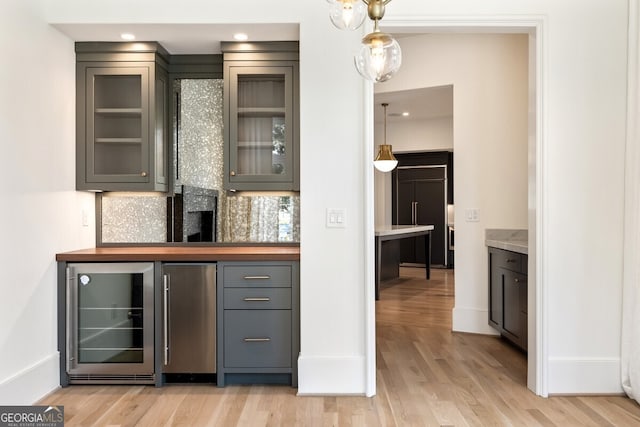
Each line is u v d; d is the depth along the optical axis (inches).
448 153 353.1
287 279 118.5
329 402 109.7
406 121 336.5
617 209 115.1
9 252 100.6
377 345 159.0
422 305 225.5
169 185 139.3
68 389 117.6
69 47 124.7
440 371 132.0
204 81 139.3
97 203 139.1
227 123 128.9
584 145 115.0
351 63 116.1
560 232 115.2
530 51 119.3
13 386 100.9
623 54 114.7
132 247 138.7
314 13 116.0
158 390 117.2
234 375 121.5
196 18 115.0
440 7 114.6
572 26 114.7
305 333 116.0
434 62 183.2
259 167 131.9
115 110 128.0
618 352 115.3
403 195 370.6
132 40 126.5
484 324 172.6
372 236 115.8
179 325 119.3
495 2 114.6
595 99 114.9
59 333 119.0
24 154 105.6
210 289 118.7
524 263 139.0
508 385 121.0
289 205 139.2
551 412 103.7
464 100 177.3
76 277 119.0
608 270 115.0
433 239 362.0
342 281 116.2
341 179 116.3
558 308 115.0
